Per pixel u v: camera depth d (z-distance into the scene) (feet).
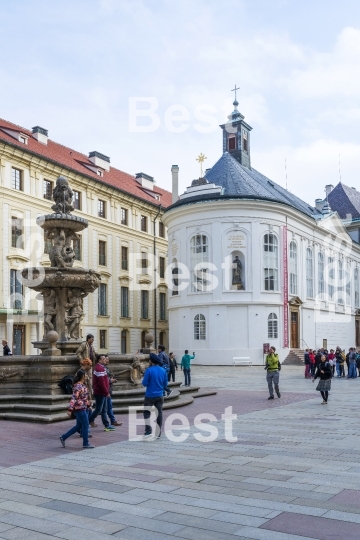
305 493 24.34
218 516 21.40
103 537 19.40
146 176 202.90
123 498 23.86
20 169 135.64
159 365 39.93
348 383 95.30
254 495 24.07
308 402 62.08
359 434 39.88
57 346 58.49
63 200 62.28
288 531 19.77
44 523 20.89
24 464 30.63
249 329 146.20
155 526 20.40
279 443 36.35
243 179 159.74
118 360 55.77
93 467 29.71
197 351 148.46
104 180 170.60
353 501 23.12
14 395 50.60
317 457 31.83
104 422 41.27
